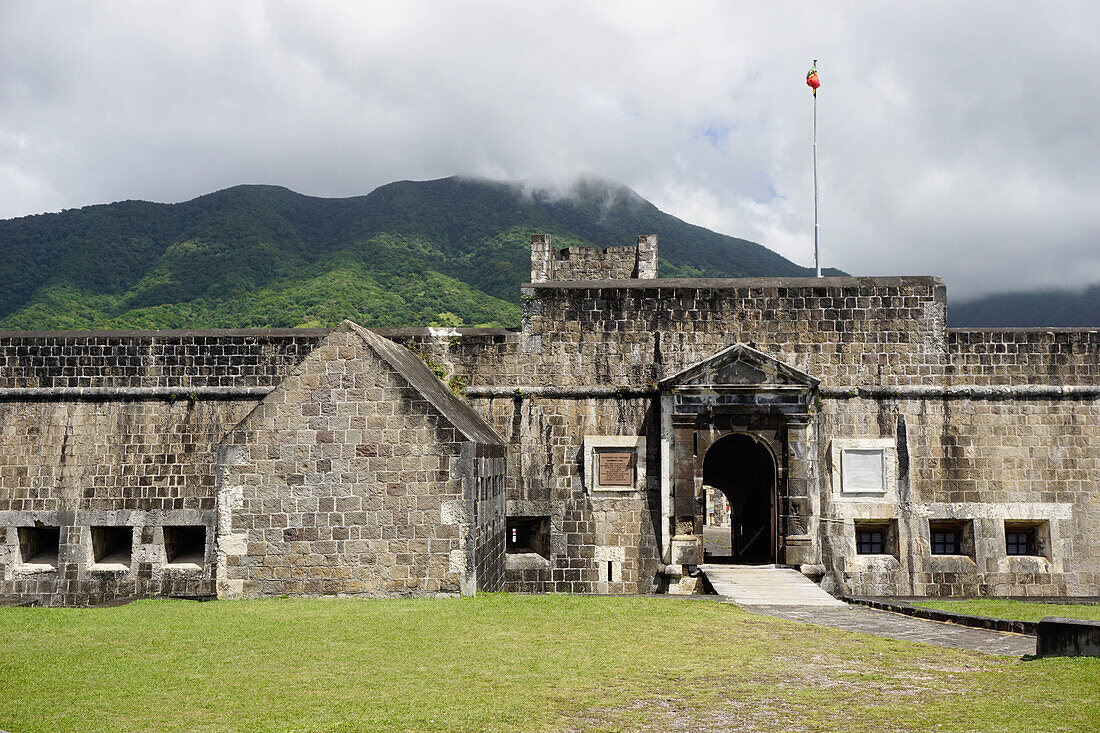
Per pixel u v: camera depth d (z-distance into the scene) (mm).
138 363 29516
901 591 27906
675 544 27734
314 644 14992
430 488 20938
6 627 16828
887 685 12078
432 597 20625
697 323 29125
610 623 17188
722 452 35281
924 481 28297
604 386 29016
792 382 28047
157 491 28875
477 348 29500
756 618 18219
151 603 20625
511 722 10219
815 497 27844
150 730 9906
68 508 28906
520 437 28953
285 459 21141
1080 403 28500
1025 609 21109
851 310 28938
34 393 29391
